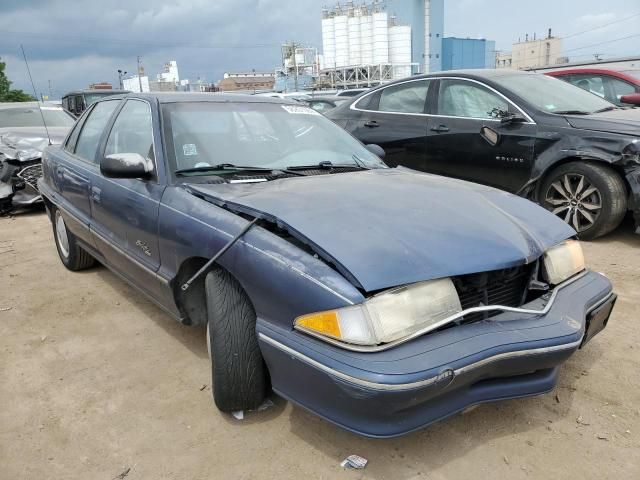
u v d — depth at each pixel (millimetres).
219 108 3539
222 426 2592
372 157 3770
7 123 8656
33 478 2293
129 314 3928
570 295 2510
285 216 2383
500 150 5508
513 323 2238
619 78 8180
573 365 3068
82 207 4074
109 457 2410
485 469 2281
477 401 2209
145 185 3160
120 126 3783
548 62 53875
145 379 3035
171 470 2320
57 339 3557
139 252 3250
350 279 2055
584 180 5086
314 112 4016
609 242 5211
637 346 3262
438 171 6074
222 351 2443
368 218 2400
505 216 2650
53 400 2852
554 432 2510
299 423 2596
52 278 4746
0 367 3205
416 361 1947
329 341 2039
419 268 2119
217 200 2719
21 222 7160
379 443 2449
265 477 2264
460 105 5895
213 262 2543
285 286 2186
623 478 2227
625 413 2635
